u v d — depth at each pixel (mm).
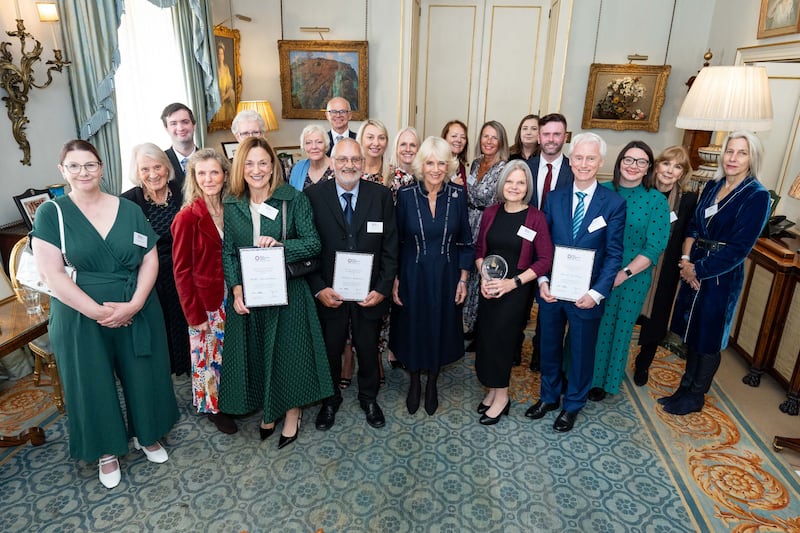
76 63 3688
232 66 5648
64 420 2912
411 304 2758
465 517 2225
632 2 5566
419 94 6383
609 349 2971
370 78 6023
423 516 2227
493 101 6324
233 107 5742
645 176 2795
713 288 2822
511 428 2859
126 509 2242
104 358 2248
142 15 4430
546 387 2932
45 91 3594
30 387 3270
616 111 5793
